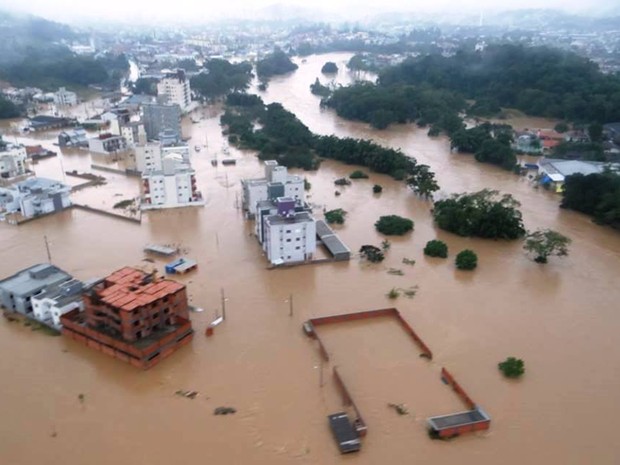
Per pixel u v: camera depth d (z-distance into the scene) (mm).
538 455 69312
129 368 85125
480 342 92250
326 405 77688
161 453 69188
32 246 127938
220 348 90312
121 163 198125
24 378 82812
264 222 121062
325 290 109125
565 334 94688
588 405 78000
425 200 161625
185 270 114938
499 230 132125
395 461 68312
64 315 92188
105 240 131750
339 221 142625
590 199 147500
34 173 184625
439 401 78625
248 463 67875
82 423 74125
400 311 101562
